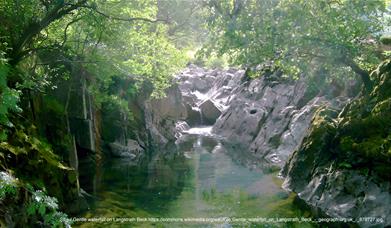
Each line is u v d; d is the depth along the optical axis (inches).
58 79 654.5
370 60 518.3
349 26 466.6
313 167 571.5
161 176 717.3
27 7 455.5
